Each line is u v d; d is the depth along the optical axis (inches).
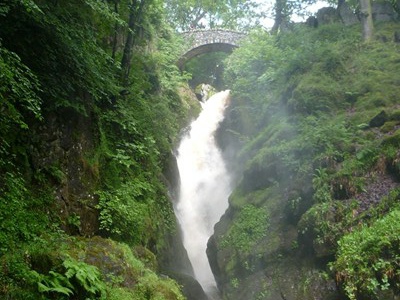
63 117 291.4
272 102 610.2
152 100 583.5
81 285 197.2
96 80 318.0
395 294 235.5
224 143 720.3
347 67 542.6
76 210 286.5
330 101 485.7
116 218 318.7
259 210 442.6
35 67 267.9
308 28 740.0
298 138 455.2
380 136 388.2
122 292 221.5
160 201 467.5
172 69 811.4
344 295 270.5
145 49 614.5
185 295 353.1
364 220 309.3
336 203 339.6
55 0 284.5
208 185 703.1
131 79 451.5
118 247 259.4
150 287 244.4
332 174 372.2
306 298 320.8
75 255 225.3
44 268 197.0
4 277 175.6
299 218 388.5
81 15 316.2
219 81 1160.2
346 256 267.6
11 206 218.2
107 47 456.8
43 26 260.1
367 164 355.9
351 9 714.2
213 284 497.7
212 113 845.8
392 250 248.5
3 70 197.0
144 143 436.1
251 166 494.3
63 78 283.7
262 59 727.7
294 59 595.5
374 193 328.5
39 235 228.7
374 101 450.9
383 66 518.3
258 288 375.2
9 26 254.2
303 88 509.4
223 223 501.7
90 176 315.0
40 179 259.4
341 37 639.1
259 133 610.9
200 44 963.3
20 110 252.5
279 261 382.3
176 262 455.8
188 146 773.3
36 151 263.4
